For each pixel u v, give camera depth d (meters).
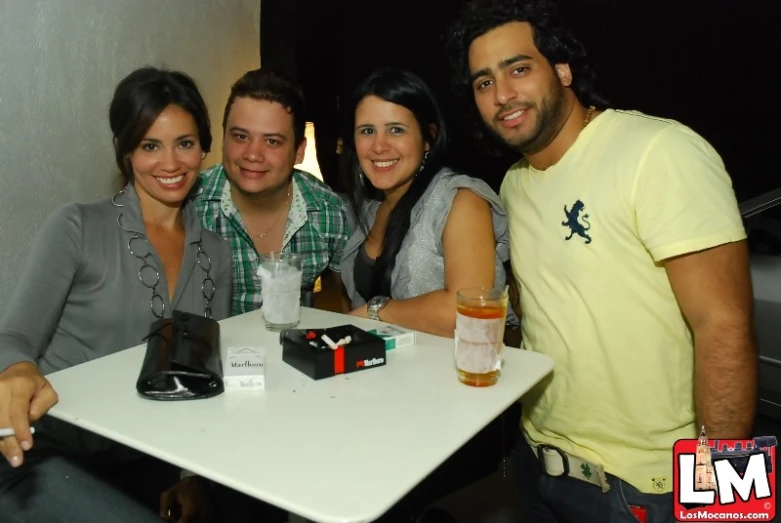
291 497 0.72
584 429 1.38
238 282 2.02
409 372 1.10
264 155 1.82
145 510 1.06
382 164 1.66
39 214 2.11
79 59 2.19
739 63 4.23
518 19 1.33
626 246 1.26
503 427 1.53
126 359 1.13
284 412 0.94
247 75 1.88
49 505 1.04
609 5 4.44
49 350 1.45
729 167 4.41
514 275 1.54
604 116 1.34
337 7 4.57
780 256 2.53
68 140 2.18
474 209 1.56
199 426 0.89
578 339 1.34
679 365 1.31
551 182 1.38
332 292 3.19
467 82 1.47
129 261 1.49
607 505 1.35
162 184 1.50
